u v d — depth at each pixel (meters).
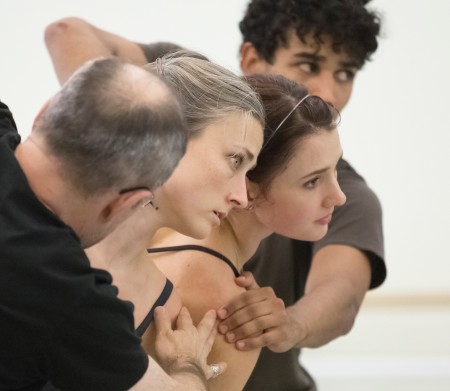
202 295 2.71
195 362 2.46
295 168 2.66
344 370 6.41
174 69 2.43
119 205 2.05
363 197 3.81
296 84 2.78
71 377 2.13
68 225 2.10
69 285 2.03
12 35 6.33
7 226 2.02
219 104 2.38
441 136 6.76
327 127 2.68
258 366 3.60
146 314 2.53
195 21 6.50
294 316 3.21
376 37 3.92
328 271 3.63
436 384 6.19
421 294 6.85
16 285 2.01
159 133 2.01
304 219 2.73
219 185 2.38
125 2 6.43
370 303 6.86
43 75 6.36
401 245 6.88
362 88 6.73
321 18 3.72
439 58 6.66
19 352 2.06
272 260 3.61
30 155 2.06
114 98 1.98
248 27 4.02
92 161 1.97
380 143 6.80
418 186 6.82
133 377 2.19
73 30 4.21
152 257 2.81
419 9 6.62
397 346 6.75
